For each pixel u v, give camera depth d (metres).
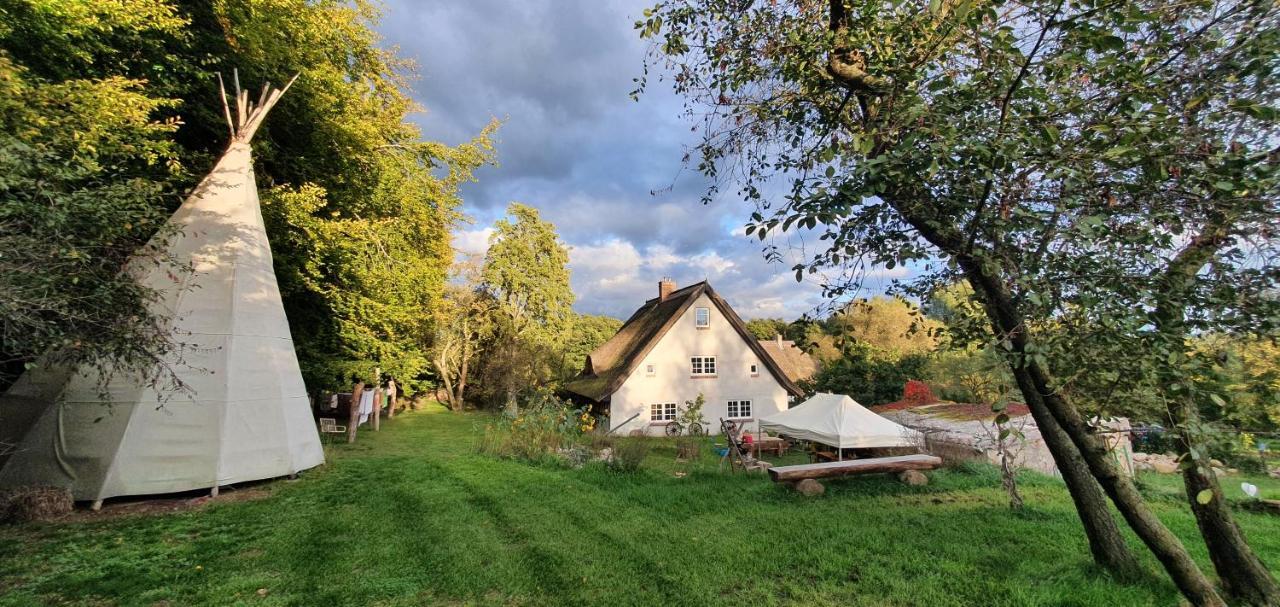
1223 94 3.42
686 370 27.22
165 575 5.83
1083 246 3.28
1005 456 8.91
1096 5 2.92
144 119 9.12
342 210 18.48
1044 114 3.43
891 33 4.23
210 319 10.01
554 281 39.28
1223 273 3.40
